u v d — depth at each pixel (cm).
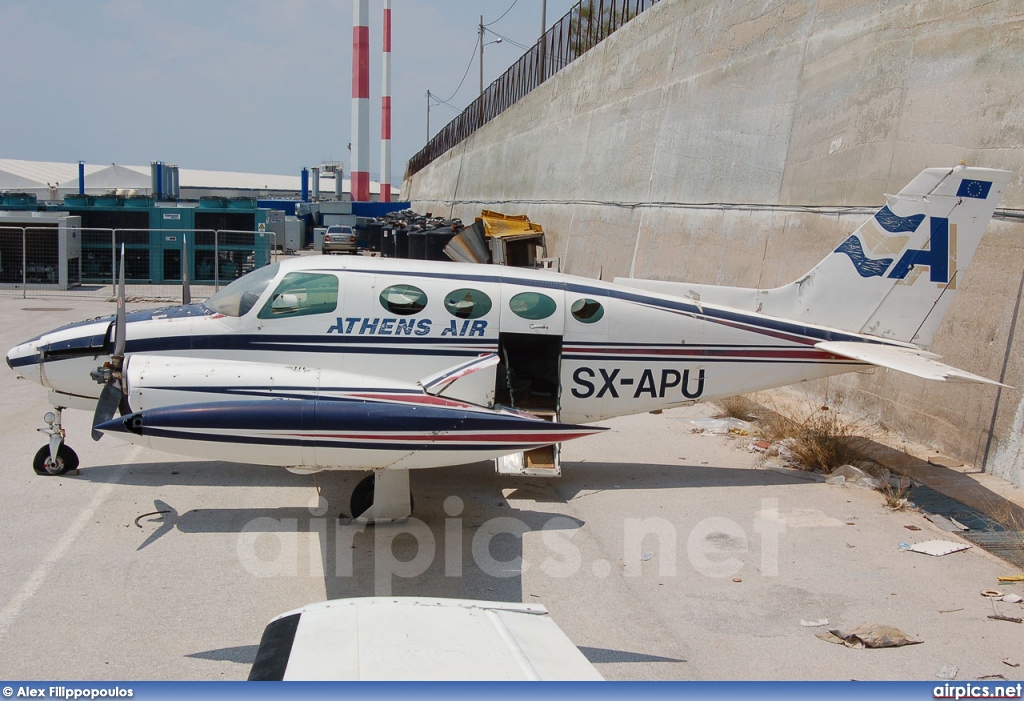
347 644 362
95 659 534
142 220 2784
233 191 9906
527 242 2914
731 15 1811
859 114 1295
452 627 387
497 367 909
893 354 898
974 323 1017
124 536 742
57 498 830
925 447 1084
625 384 930
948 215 946
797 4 1547
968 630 610
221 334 848
